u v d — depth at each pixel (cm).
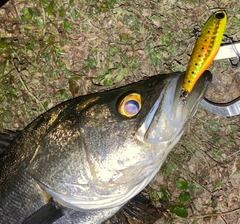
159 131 24
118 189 26
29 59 32
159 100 24
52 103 32
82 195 26
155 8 30
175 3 30
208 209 31
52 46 32
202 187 31
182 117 24
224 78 31
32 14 31
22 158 26
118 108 25
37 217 26
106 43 31
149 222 32
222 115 30
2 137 30
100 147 25
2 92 32
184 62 30
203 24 30
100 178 25
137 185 26
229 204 31
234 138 31
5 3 31
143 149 24
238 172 31
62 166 25
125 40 31
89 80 31
